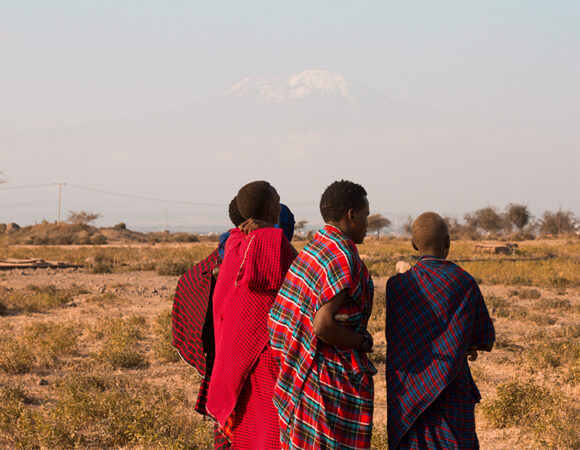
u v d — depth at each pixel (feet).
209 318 14.58
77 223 295.28
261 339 12.78
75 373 30.99
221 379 13.25
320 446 11.45
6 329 45.85
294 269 12.18
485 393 29.04
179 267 95.14
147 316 53.26
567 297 70.08
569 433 22.25
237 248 13.71
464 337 12.51
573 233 304.09
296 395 11.73
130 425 21.89
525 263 114.01
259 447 12.67
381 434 21.58
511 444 22.34
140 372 33.22
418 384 12.55
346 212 12.30
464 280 12.76
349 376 11.59
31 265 106.63
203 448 20.36
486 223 359.87
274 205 14.02
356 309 11.80
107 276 91.30
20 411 24.30
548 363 34.09
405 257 126.72
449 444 12.46
